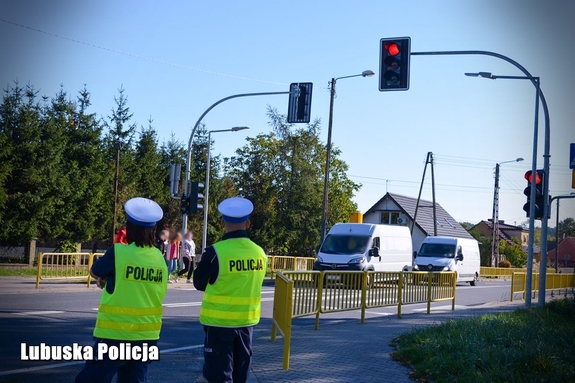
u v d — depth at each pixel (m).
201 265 5.76
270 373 8.11
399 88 14.55
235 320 5.73
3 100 34.28
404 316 15.50
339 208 54.56
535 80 18.08
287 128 52.47
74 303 15.18
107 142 44.84
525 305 19.34
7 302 14.85
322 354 9.44
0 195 31.22
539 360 8.31
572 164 17.86
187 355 9.66
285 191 51.78
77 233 37.81
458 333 10.19
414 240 61.81
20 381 7.37
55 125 35.75
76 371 8.03
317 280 12.07
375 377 8.01
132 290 4.89
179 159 49.78
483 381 7.36
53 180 34.16
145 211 5.02
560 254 96.88
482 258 79.38
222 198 49.47
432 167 54.91
